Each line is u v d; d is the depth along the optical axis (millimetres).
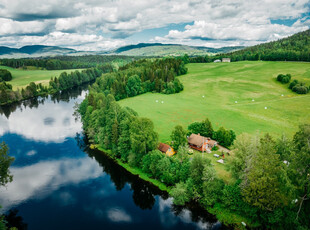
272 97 116000
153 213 44344
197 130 70750
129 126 60656
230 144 65188
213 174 42094
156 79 141875
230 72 179875
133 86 137500
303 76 143750
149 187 51531
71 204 47562
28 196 50156
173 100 121562
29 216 43875
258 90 129625
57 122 103688
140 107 110188
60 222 42312
